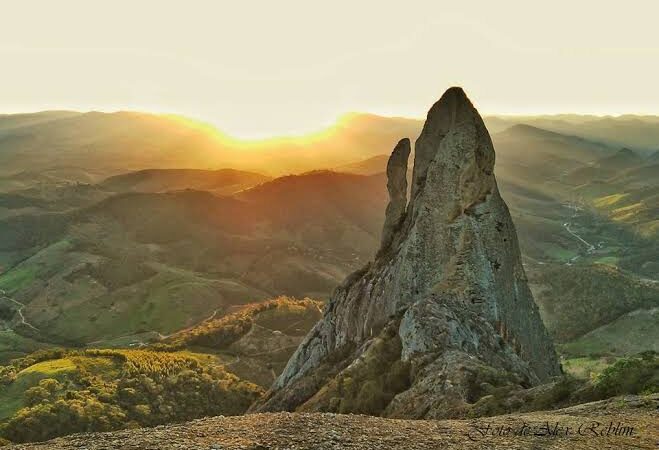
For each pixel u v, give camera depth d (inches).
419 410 1675.7
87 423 4119.1
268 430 811.4
